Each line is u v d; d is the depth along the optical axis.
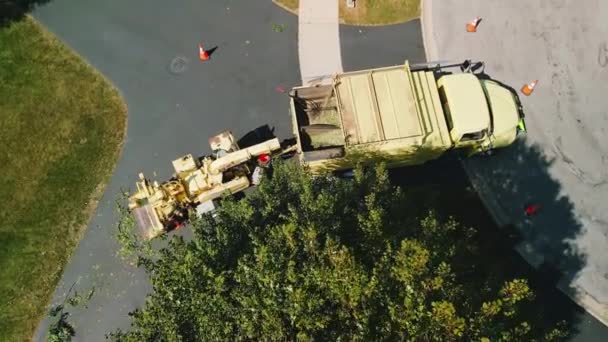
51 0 20.91
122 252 17.72
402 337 11.17
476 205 18.50
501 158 18.88
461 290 12.19
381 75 16.84
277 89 19.78
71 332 17.50
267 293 11.73
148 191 17.09
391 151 16.83
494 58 20.05
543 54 20.09
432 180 18.70
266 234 13.13
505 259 17.95
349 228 13.43
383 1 20.67
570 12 20.59
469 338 11.45
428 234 13.23
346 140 16.20
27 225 18.48
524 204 18.45
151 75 20.11
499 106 17.89
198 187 17.31
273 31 20.47
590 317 17.41
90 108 19.75
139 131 19.44
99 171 19.02
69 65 20.31
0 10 20.70
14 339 17.45
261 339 11.44
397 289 11.83
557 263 17.86
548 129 19.20
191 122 19.52
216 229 13.53
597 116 19.39
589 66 19.98
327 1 20.73
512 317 13.63
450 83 17.38
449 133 17.23
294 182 14.62
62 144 19.36
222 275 12.12
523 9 20.66
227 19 20.70
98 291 17.86
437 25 20.48
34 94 19.97
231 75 20.02
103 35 20.66
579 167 18.78
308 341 10.83
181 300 12.48
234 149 17.88
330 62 20.06
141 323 12.66
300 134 17.58
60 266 18.08
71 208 18.64
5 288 17.88
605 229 18.09
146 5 20.86
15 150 19.34
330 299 11.70
